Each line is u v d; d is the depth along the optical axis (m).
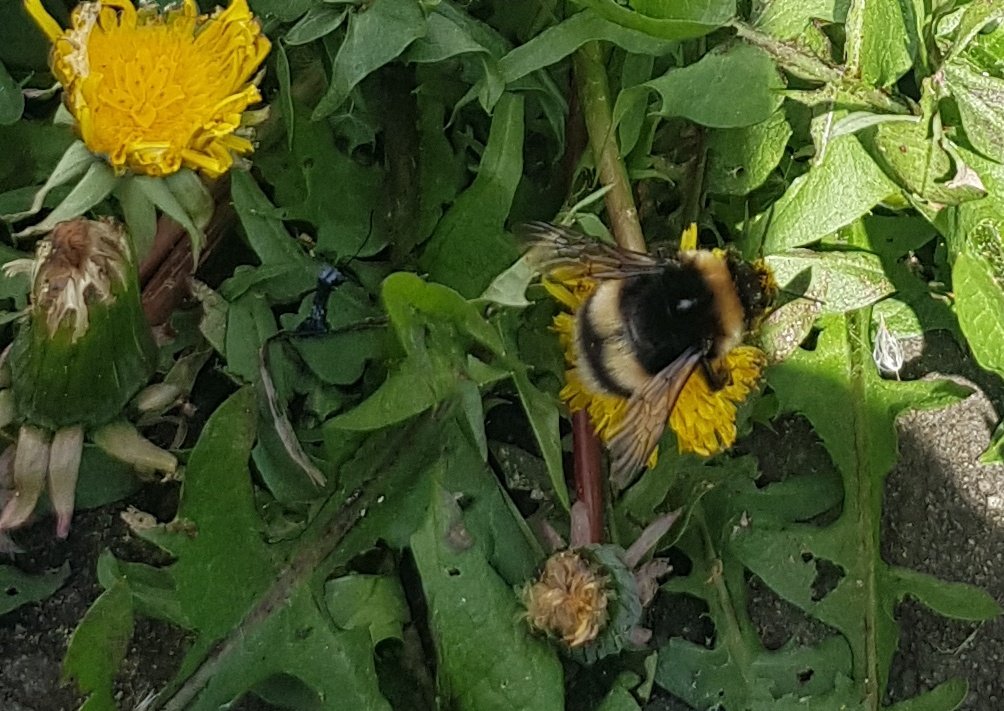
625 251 0.12
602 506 0.13
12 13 0.13
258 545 0.12
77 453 0.11
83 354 0.11
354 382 0.13
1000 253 0.13
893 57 0.13
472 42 0.13
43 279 0.10
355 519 0.12
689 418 0.13
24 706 0.13
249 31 0.12
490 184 0.13
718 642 0.13
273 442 0.13
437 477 0.12
